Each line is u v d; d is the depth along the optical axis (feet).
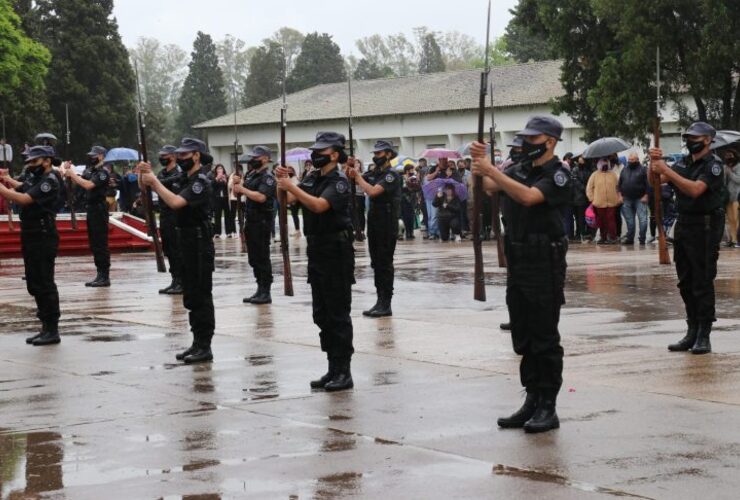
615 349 35.40
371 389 30.27
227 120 197.36
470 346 36.73
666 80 98.73
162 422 26.96
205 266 35.01
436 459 23.04
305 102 195.00
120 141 200.34
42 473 22.74
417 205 106.73
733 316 42.22
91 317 46.39
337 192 29.94
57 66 191.83
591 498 20.21
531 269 24.93
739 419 25.77
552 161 24.81
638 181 79.87
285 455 23.62
